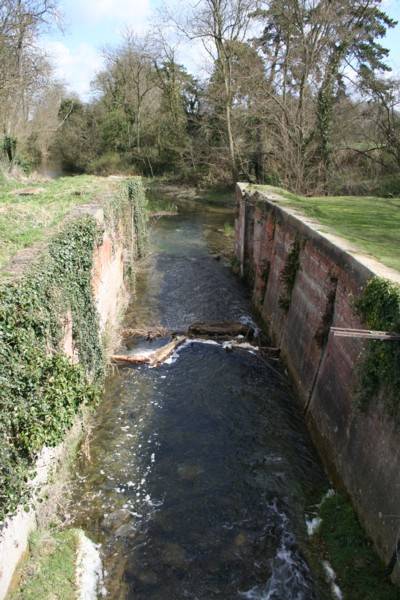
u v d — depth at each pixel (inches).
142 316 721.0
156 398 505.7
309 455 430.9
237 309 775.7
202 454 424.8
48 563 297.7
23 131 1492.4
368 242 498.9
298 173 1172.5
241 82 1390.3
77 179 886.4
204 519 356.2
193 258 1034.1
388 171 1224.8
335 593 298.2
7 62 1095.0
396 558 282.8
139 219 976.3
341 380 403.9
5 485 247.8
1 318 255.1
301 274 563.8
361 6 1152.2
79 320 422.6
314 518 359.9
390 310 322.0
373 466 324.5
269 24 1402.6
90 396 327.9
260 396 518.0
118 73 2174.0
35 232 417.4
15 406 257.4
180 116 2034.9
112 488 380.8
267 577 312.5
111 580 305.9
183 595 299.6
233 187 1748.3
